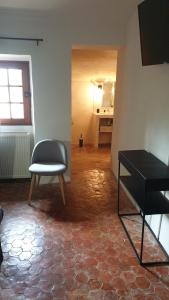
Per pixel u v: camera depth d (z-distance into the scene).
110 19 2.80
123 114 3.17
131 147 2.87
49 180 3.35
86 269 1.80
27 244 2.06
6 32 2.72
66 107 3.11
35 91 2.98
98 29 2.87
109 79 5.11
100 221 2.45
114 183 3.42
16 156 3.27
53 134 3.20
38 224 2.37
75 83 5.24
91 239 2.15
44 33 2.79
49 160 2.99
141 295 1.59
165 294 1.60
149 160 2.08
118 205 2.56
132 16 2.66
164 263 1.87
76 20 2.79
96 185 3.34
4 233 2.21
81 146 5.53
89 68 4.41
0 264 1.69
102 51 3.51
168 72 1.87
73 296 1.57
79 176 3.66
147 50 1.99
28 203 2.78
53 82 2.98
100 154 4.90
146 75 2.32
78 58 3.87
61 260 1.89
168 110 1.90
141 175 1.76
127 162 2.12
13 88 3.26
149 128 2.30
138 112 2.59
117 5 2.40
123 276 1.74
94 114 5.39
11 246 2.03
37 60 2.87
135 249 2.02
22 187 3.22
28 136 3.22
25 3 2.37
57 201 2.85
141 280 1.71
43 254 1.95
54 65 2.92
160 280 1.71
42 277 1.72
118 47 3.04
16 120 3.36
